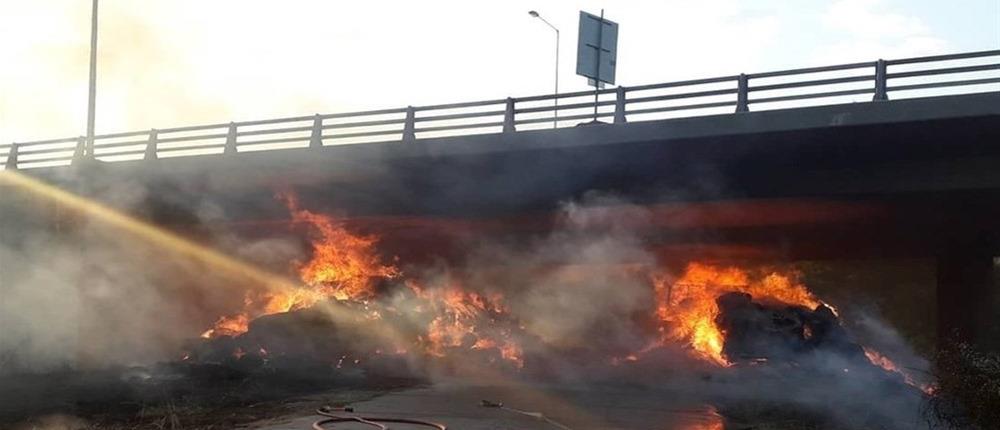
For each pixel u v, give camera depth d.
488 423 16.08
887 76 23.20
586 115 27.09
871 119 22.88
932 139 23.59
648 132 25.39
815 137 24.03
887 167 25.12
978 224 28.80
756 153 25.53
